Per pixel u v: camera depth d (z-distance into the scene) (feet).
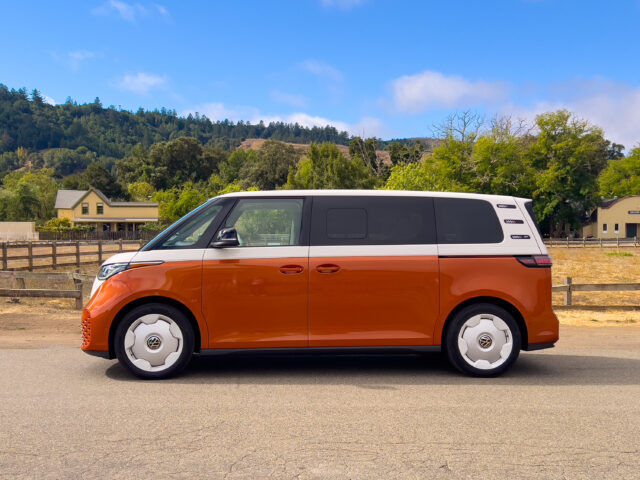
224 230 19.71
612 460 12.64
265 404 16.92
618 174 298.56
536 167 244.63
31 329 33.83
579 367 22.61
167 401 17.16
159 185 479.41
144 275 19.79
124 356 19.72
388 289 20.17
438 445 13.51
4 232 227.40
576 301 64.75
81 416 15.60
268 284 19.97
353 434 14.26
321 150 217.36
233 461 12.44
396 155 321.52
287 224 20.65
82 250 121.08
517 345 20.35
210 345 19.90
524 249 20.71
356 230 20.56
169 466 12.15
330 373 21.18
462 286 20.33
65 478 11.51
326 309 20.10
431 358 24.03
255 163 398.01
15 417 15.49
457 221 20.83
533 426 14.99
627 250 171.73
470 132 216.74
